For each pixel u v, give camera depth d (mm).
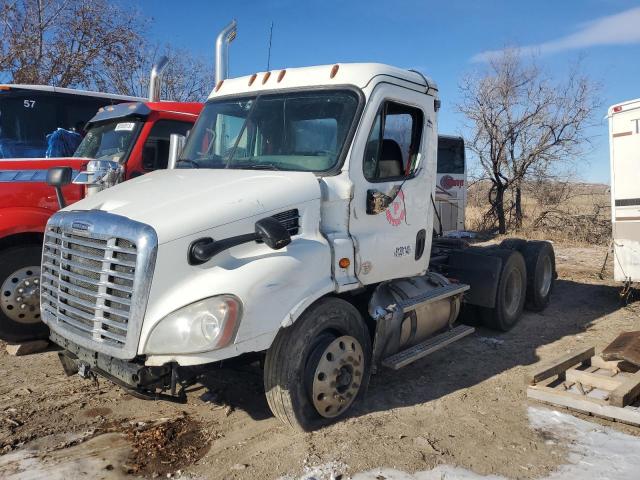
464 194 15977
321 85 4816
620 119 8539
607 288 10031
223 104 5367
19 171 6480
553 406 4922
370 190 4668
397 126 5020
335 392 4344
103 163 5969
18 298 6211
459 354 6391
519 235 17562
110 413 4734
